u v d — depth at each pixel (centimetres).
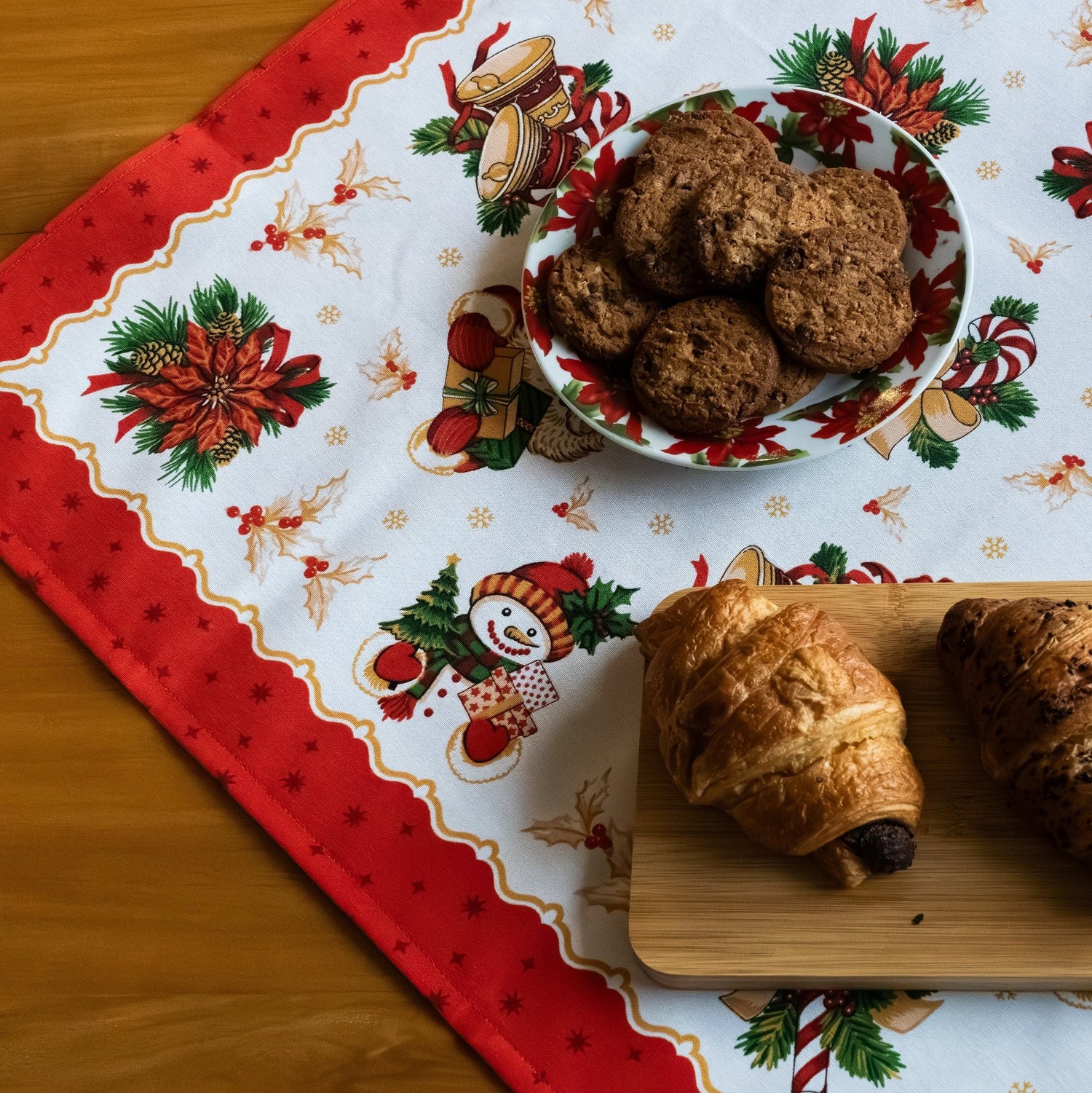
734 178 67
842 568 66
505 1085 62
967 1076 60
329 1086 63
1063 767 58
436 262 72
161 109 77
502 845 64
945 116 71
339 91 75
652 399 65
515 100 74
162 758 67
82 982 65
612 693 65
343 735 66
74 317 74
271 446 71
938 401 67
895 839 58
